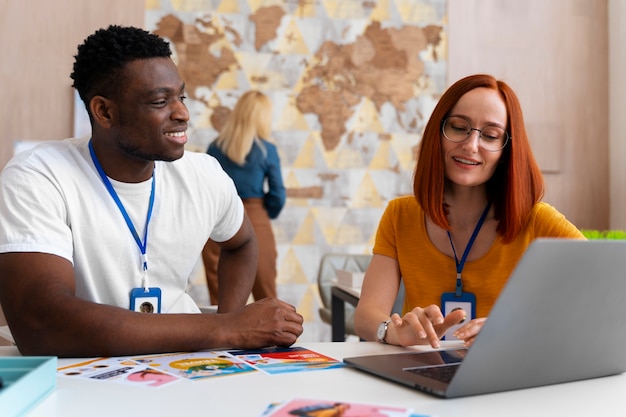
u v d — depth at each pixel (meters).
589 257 0.83
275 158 4.31
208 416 0.78
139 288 1.50
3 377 0.86
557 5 5.05
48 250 1.26
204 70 4.77
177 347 1.15
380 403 0.84
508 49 5.03
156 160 1.45
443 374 0.97
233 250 1.82
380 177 4.98
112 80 1.38
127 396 0.87
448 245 1.71
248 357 1.12
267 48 4.85
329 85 4.92
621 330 0.97
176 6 4.72
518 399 0.88
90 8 4.54
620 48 4.94
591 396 0.91
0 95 4.39
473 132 1.60
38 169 1.38
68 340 1.13
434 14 5.02
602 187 5.07
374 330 1.50
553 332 0.89
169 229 1.56
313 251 4.90
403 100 5.00
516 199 1.62
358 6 4.95
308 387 0.92
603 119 5.08
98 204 1.45
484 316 1.65
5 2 4.40
